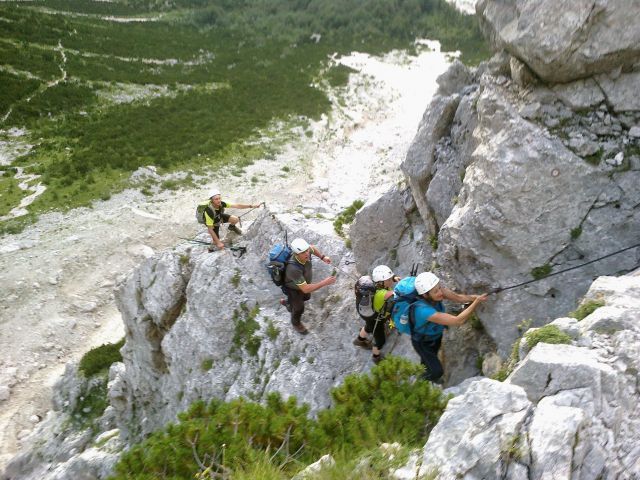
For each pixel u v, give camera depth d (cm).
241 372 1052
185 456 586
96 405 1695
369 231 1082
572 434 446
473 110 885
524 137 711
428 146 956
